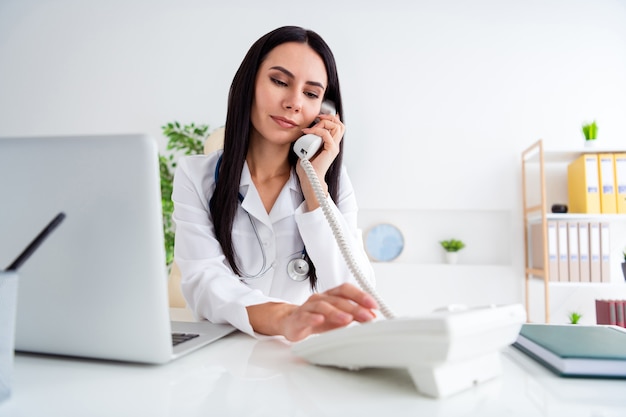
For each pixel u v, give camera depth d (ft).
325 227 3.42
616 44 9.50
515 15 9.77
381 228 9.69
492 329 1.45
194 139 10.24
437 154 9.61
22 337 1.72
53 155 1.57
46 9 11.19
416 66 9.86
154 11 10.78
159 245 1.53
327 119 3.66
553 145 9.43
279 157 3.81
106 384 1.50
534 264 8.95
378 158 9.71
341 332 1.58
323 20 10.16
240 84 3.53
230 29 10.51
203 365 1.76
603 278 8.15
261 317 2.32
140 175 1.51
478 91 9.69
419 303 9.21
